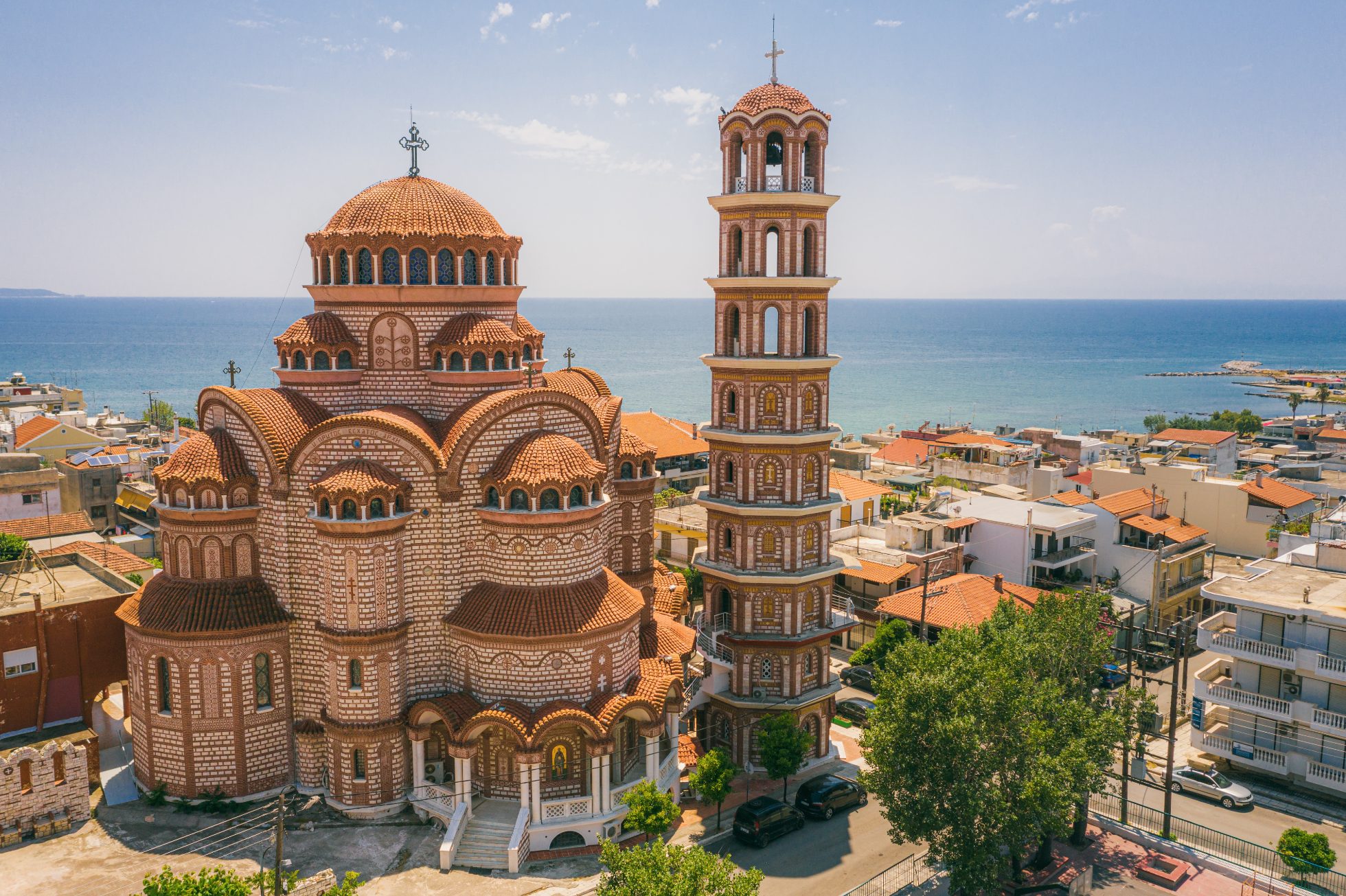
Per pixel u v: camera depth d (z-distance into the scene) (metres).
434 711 49.53
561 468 50.78
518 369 56.81
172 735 50.44
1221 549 104.00
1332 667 55.81
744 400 56.84
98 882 43.88
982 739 45.78
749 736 59.31
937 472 127.75
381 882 45.06
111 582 61.59
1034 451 127.75
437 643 51.62
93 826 48.69
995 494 107.88
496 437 51.88
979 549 91.00
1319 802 57.47
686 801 56.09
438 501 50.81
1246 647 59.47
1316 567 67.06
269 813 50.09
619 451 60.66
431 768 51.91
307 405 53.88
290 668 51.66
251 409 51.09
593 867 47.22
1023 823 44.97
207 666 49.75
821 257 56.50
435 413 55.69
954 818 44.53
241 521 51.00
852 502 96.44
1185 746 65.00
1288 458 147.88
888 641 72.25
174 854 46.31
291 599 51.19
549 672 49.69
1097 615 54.84
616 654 51.41
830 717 61.44
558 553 50.62
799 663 58.59
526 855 47.69
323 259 55.88
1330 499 110.75
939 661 49.41
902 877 48.81
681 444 129.38
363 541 48.28
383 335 55.28
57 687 55.72
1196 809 56.81
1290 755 58.28
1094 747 48.69
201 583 50.84
